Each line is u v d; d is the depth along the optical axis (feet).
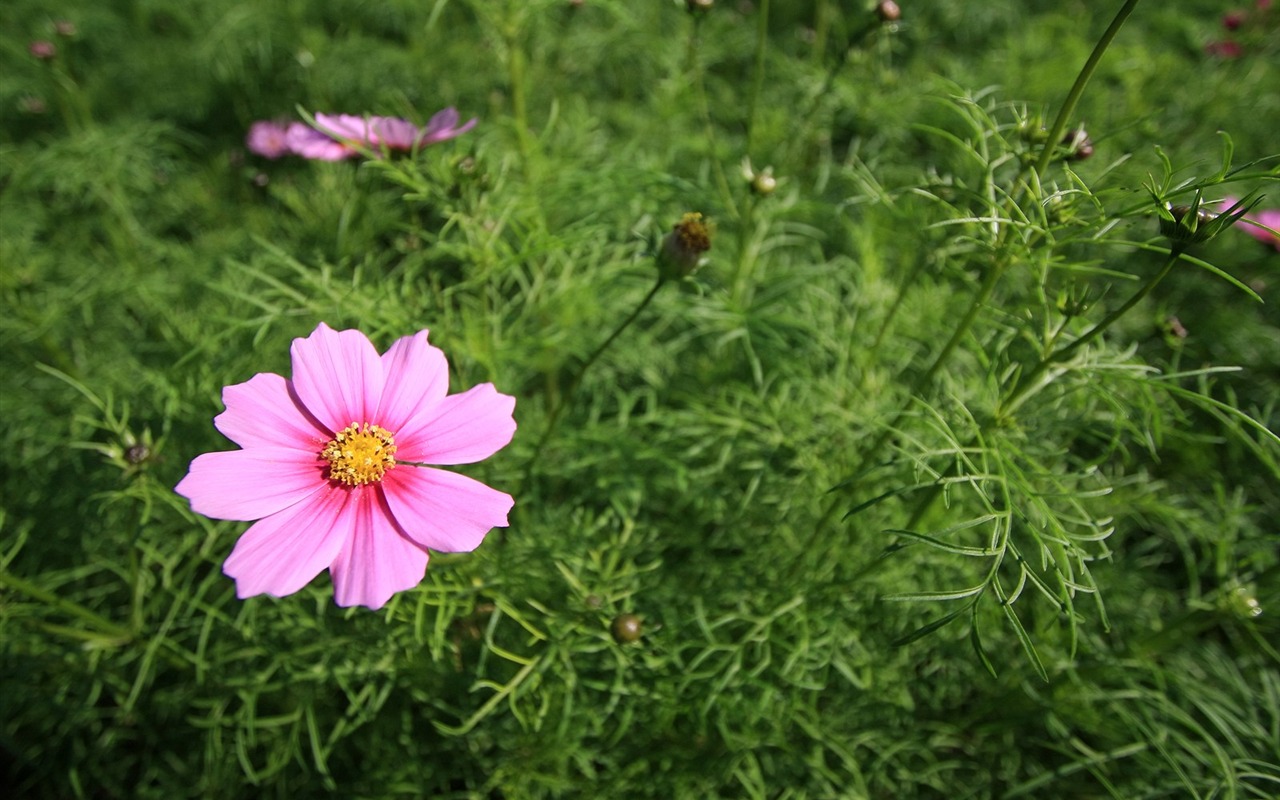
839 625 0.99
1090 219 0.73
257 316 1.11
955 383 1.05
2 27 1.99
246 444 0.69
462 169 0.92
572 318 1.17
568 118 1.65
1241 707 1.00
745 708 0.97
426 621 0.94
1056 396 0.86
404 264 1.11
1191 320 1.42
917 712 1.10
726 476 1.14
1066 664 0.96
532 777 0.97
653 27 1.79
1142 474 1.05
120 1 2.09
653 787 0.99
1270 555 0.96
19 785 1.13
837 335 1.18
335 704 1.06
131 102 1.95
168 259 1.49
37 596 0.85
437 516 0.67
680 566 1.11
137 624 0.96
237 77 1.87
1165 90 1.68
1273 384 1.35
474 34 1.76
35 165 1.43
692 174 1.55
